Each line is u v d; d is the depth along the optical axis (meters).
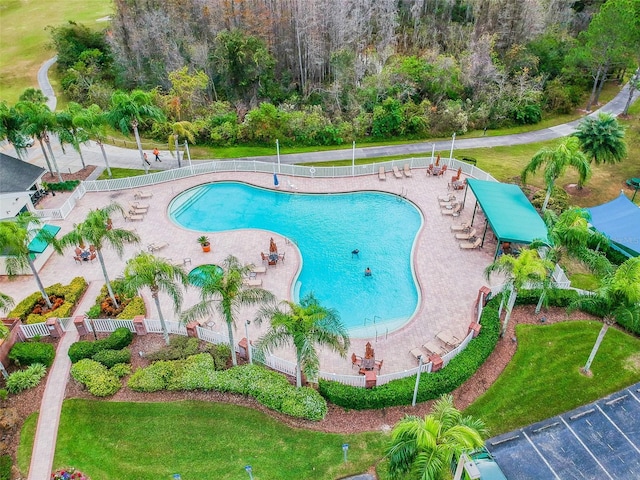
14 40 86.44
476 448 16.62
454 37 66.56
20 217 28.06
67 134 45.44
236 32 62.34
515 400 23.78
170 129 56.59
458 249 34.91
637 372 25.28
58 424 22.91
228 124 55.59
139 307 28.73
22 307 29.14
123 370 24.94
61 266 34.06
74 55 75.75
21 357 25.72
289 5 64.88
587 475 20.56
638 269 21.86
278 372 24.91
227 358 25.64
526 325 28.27
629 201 36.16
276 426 22.45
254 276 32.41
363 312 29.58
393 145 54.88
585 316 29.02
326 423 22.53
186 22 67.62
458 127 57.25
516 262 24.28
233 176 46.91
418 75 60.00
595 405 23.59
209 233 37.84
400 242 36.59
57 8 97.50
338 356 26.02
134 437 22.20
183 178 46.72
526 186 43.88
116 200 42.84
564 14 70.94
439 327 27.73
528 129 58.66
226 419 22.84
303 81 65.56
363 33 66.94
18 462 21.30
